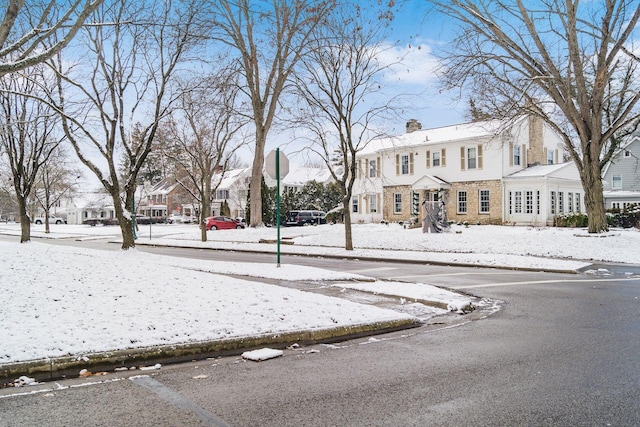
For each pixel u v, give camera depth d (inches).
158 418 170.9
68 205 3511.3
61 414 174.9
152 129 763.4
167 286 365.1
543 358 245.8
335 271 593.9
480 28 828.0
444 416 171.8
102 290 341.1
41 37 339.0
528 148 1530.5
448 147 1561.3
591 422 165.9
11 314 274.2
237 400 189.5
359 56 868.6
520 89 853.2
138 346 242.8
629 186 1883.6
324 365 239.8
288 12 1040.8
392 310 364.2
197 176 1861.5
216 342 259.9
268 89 1261.1
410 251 923.4
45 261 464.1
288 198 2130.9
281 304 336.5
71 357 223.8
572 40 800.9
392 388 202.7
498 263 701.9
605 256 756.0
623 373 218.8
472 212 1502.2
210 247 1125.1
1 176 1982.0
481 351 262.5
